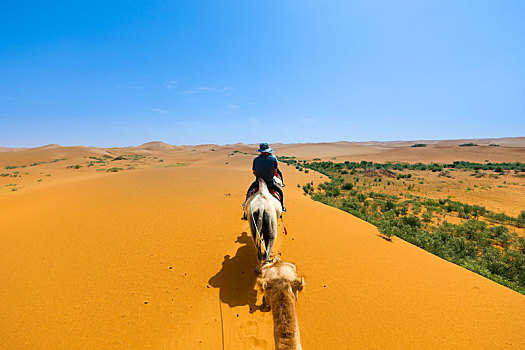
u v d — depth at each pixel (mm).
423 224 13047
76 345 3348
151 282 4770
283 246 6566
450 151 80500
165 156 83062
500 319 4027
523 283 6879
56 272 5047
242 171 25500
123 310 4020
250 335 3648
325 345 3486
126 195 12023
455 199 20391
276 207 5133
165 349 3363
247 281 4906
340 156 93188
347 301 4375
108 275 4961
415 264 5934
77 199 11188
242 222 8164
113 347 3348
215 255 5855
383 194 21375
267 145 5852
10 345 3307
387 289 4770
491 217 14859
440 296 4613
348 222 9281
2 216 8953
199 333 3656
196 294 4477
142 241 6562
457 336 3637
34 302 4141
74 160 49281
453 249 9273
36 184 19484
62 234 7012
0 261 5484
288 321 2549
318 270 5395
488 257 8844
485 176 31812
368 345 3477
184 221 8172
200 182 16578
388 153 90688
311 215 9734
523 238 10812
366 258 6078
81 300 4219
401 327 3801
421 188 25375
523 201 19188
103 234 7012
